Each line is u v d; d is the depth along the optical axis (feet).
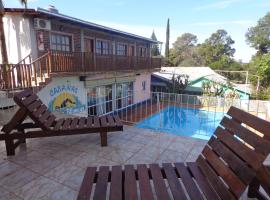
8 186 9.50
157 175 7.25
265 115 28.68
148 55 67.41
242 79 105.19
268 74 71.61
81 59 33.40
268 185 6.67
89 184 6.59
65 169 11.03
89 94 39.42
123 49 53.83
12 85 23.03
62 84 33.01
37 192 9.05
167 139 15.26
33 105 13.24
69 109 34.78
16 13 28.99
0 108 22.27
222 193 5.98
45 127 13.01
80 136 16.12
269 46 119.75
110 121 15.02
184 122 38.81
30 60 28.50
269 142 5.06
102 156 12.57
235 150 6.23
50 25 31.22
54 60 28.37
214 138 7.79
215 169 6.85
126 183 6.72
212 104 40.78
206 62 155.94
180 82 65.31
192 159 12.14
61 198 8.66
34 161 11.92
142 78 58.23
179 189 6.48
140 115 43.68
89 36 41.42
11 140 12.49
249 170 5.28
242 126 6.53
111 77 44.27
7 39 31.53
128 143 14.57
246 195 8.46
